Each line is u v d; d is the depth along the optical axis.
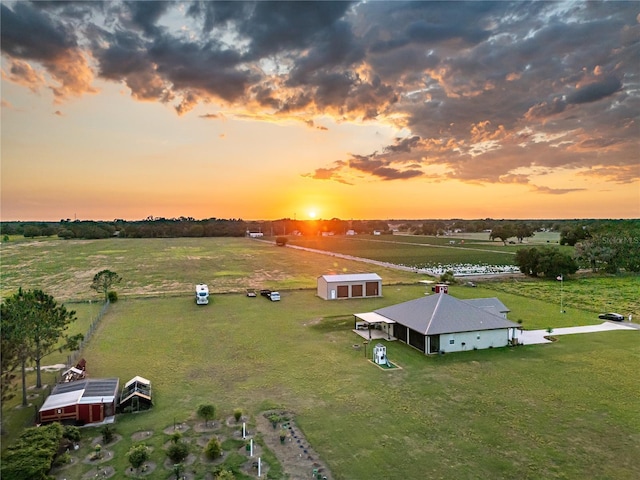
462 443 22.80
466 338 39.56
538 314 54.19
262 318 52.41
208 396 29.28
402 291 71.25
